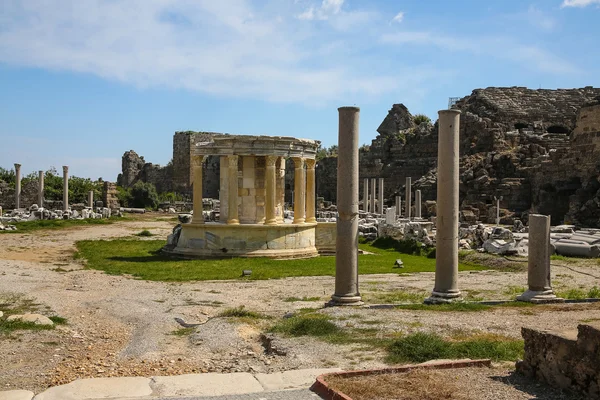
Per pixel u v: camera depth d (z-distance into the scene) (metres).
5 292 18.88
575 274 23.61
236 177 30.70
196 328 14.60
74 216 63.50
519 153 62.03
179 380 10.22
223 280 22.98
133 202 95.94
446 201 16.72
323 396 9.25
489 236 31.72
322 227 33.38
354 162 16.62
